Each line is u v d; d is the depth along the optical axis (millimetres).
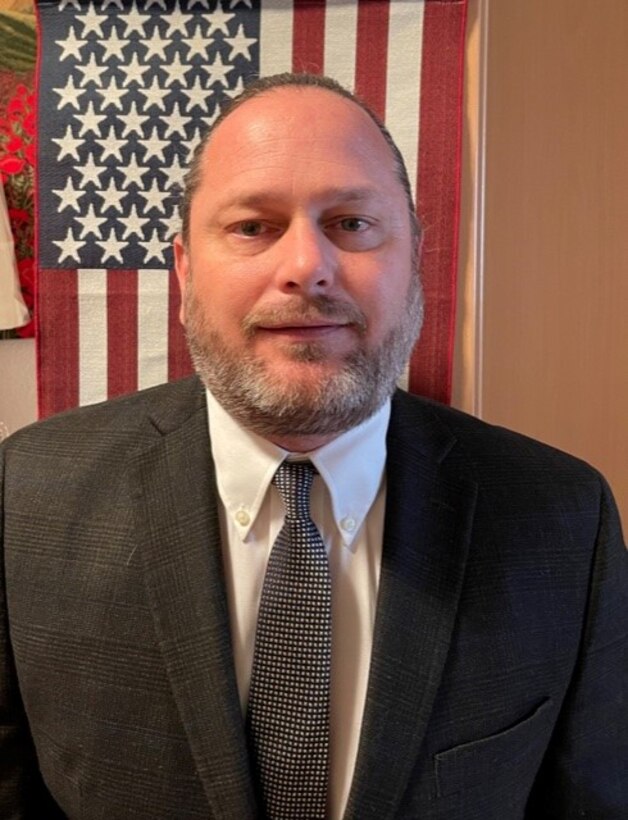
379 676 648
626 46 1169
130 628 683
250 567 698
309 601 665
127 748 676
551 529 741
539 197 1155
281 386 629
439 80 982
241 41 991
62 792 720
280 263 620
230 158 649
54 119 1008
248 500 701
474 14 990
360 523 709
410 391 1020
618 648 766
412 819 658
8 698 745
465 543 707
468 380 1029
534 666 703
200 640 657
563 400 1197
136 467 736
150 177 1010
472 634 685
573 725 755
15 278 1064
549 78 1145
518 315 1162
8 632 738
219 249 653
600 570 754
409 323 696
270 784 658
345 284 636
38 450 790
